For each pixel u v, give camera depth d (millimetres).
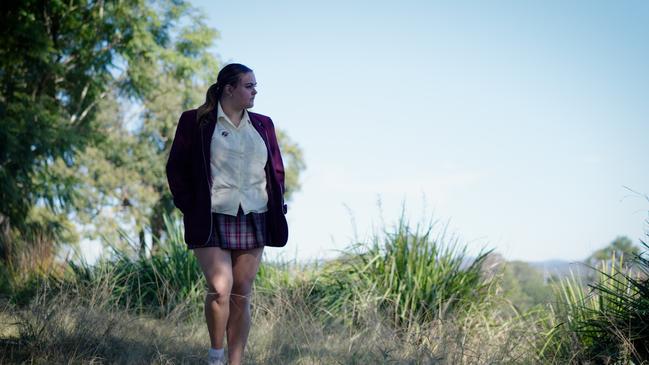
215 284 3346
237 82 3482
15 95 15453
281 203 3600
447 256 6266
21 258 9188
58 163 21234
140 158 24672
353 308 5684
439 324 4906
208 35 23656
